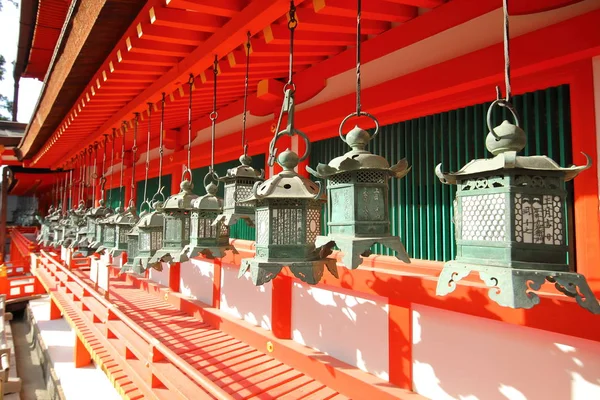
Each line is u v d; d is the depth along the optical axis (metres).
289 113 2.58
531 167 1.54
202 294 7.23
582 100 2.97
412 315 3.78
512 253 1.52
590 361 2.70
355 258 2.06
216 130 7.18
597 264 2.84
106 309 7.05
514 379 3.06
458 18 3.50
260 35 3.76
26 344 12.06
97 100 5.36
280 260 2.45
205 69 3.98
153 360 4.49
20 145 12.20
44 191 26.89
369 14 3.53
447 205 3.87
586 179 2.93
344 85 4.64
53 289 10.64
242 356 5.09
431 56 3.79
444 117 3.96
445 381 3.49
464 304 3.24
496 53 3.28
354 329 4.33
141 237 4.31
